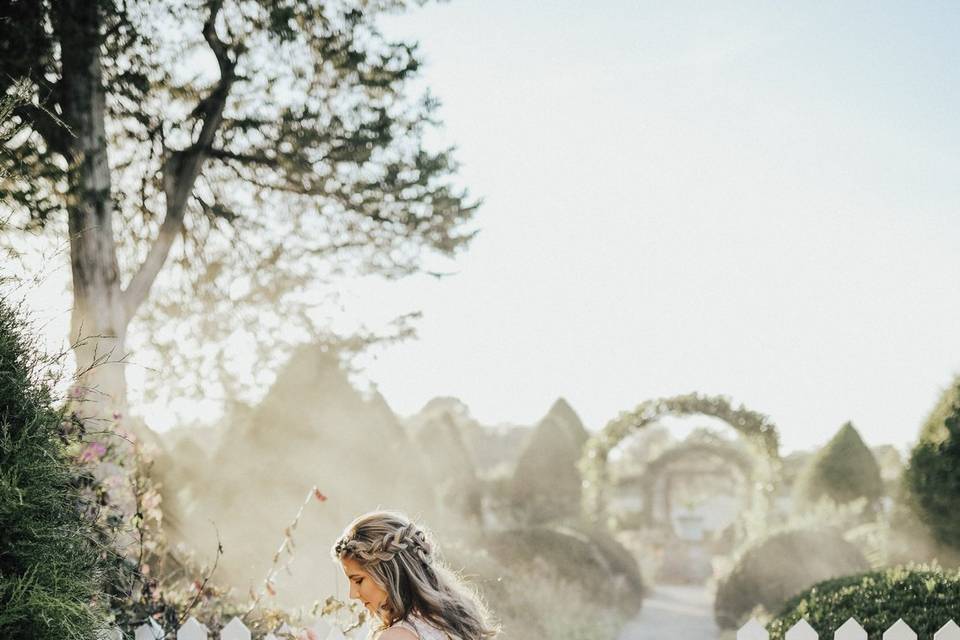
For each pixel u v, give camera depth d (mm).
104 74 6844
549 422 23344
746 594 12609
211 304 8398
